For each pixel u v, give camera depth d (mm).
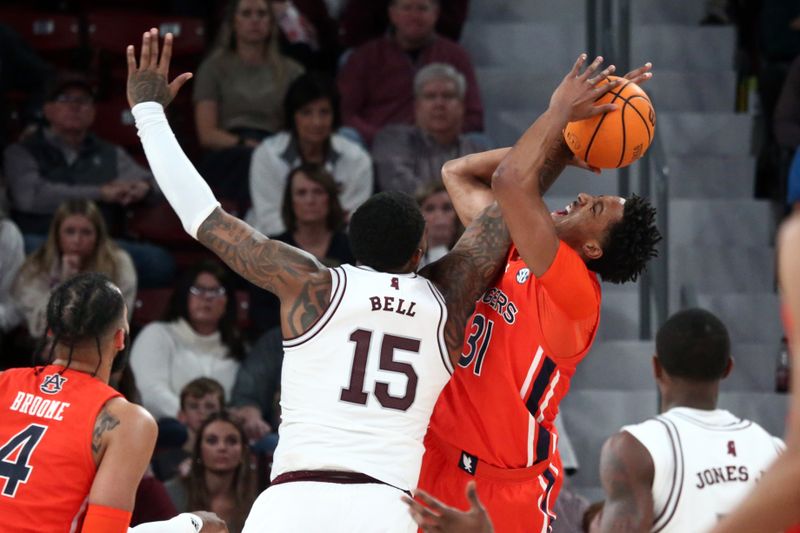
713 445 7531
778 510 3393
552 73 17266
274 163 15320
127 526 6770
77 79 15664
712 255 15945
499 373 7336
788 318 3518
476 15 18250
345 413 6645
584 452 14039
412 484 6730
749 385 14992
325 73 17016
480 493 7375
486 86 17297
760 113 17312
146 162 17359
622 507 7457
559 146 7184
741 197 16828
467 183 7934
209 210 6824
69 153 15680
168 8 18734
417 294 6840
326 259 13758
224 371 13570
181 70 17984
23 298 13703
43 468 6766
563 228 7164
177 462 12492
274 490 6680
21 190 15359
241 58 16703
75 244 13695
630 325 15234
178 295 13617
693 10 18328
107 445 6812
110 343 7172
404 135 15609
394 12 16703
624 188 15031
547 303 7113
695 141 17031
